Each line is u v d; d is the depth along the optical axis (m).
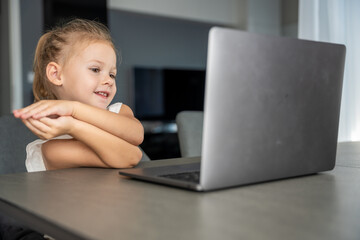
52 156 0.88
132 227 0.37
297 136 0.61
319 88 0.62
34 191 0.57
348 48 2.75
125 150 0.84
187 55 5.39
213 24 5.51
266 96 0.55
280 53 0.55
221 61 0.49
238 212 0.42
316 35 2.92
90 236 0.34
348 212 0.42
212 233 0.35
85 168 0.85
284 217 0.40
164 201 0.48
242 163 0.54
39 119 0.75
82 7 3.75
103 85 1.01
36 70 1.13
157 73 5.13
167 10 4.89
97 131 0.81
